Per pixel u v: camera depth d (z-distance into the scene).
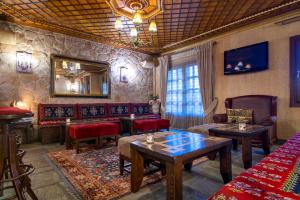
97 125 3.57
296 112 3.58
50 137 4.12
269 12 3.68
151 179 2.13
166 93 6.20
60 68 4.65
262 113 3.81
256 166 1.32
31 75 4.22
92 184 2.02
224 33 4.69
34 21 4.04
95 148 3.59
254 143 3.10
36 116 4.27
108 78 5.54
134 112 5.76
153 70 6.69
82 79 5.03
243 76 4.37
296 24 3.58
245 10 3.61
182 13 3.72
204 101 5.02
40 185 2.01
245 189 0.97
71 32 4.70
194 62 5.45
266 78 3.99
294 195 0.89
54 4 3.34
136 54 6.28
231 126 3.13
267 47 3.93
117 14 3.57
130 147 1.95
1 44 3.86
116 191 1.86
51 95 4.48
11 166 1.33
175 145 1.83
